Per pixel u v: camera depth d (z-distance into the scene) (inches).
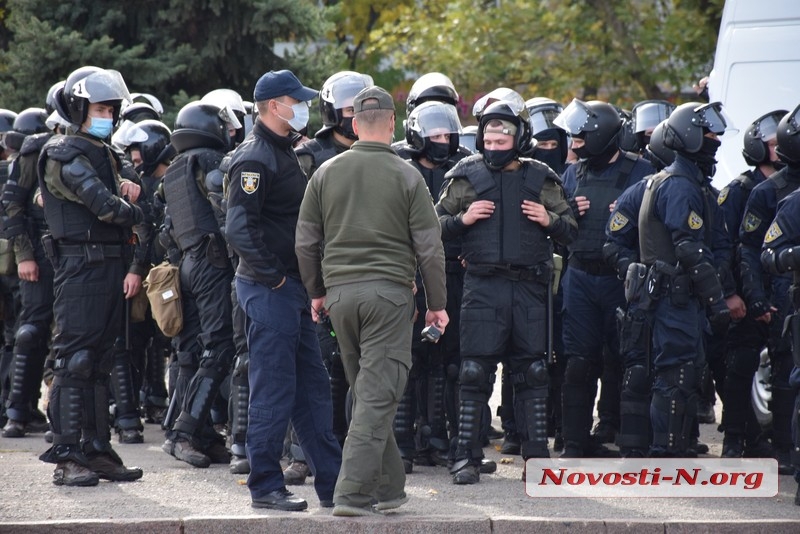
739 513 706.8
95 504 720.3
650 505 729.0
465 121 2544.3
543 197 807.7
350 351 680.4
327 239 676.7
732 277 874.1
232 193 682.8
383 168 674.8
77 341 772.6
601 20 2485.2
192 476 820.6
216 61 1849.2
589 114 890.1
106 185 782.5
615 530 664.4
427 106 855.7
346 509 660.7
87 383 783.1
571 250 899.4
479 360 800.9
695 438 923.4
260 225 691.4
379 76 2773.1
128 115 1115.9
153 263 1016.2
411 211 671.8
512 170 808.9
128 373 989.8
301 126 697.6
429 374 866.8
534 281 800.9
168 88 1860.2
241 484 791.1
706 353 945.5
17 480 800.9
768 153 906.7
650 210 823.7
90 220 772.0
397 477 692.7
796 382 747.4
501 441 1024.2
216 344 869.2
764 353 987.9
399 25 2571.4
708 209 827.4
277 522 655.1
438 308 682.2
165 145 1061.8
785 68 1143.0
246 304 690.8
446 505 725.9
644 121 989.2
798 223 755.4
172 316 877.2
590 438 912.9
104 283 776.9
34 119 1048.2
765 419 985.5
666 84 2544.3
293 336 690.2
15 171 956.6
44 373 1046.4
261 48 1860.2
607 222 884.0
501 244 792.9
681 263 812.6
